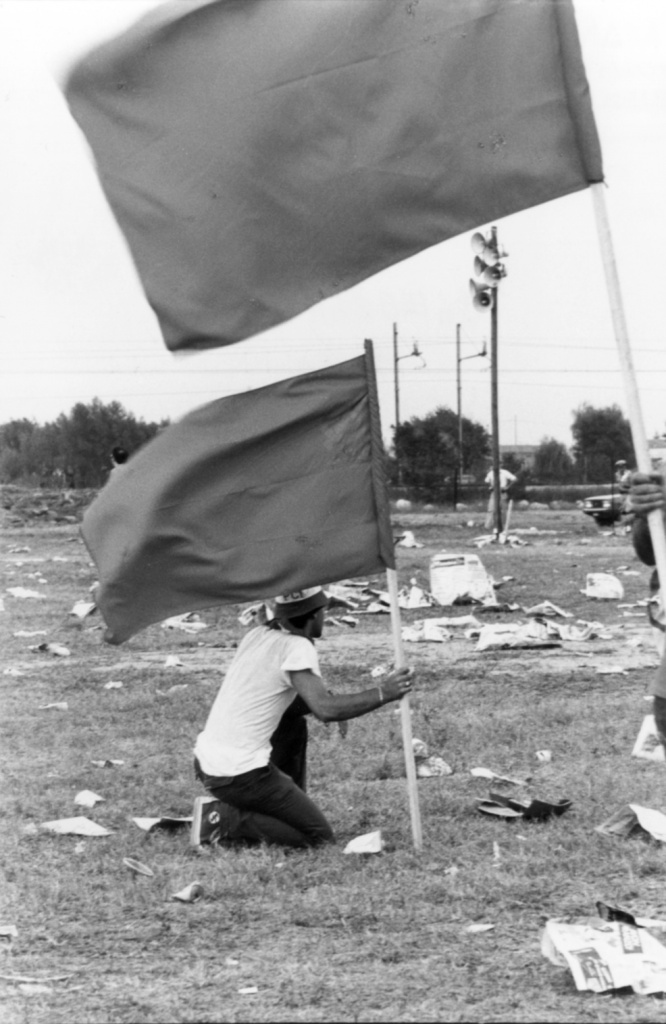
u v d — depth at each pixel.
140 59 6.24
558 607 19.62
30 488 57.53
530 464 92.06
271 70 6.21
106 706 11.84
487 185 6.13
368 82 6.18
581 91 6.00
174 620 18.09
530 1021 4.58
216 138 6.24
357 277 6.27
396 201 6.20
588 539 37.31
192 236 6.28
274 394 6.70
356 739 9.90
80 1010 4.79
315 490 6.77
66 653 15.36
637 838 7.05
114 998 4.91
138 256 6.33
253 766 7.08
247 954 5.39
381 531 6.83
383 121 6.18
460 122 6.14
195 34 6.23
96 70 6.26
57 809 8.09
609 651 14.85
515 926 5.64
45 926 5.82
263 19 6.23
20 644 16.28
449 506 62.09
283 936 5.61
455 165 6.15
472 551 32.38
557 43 6.07
